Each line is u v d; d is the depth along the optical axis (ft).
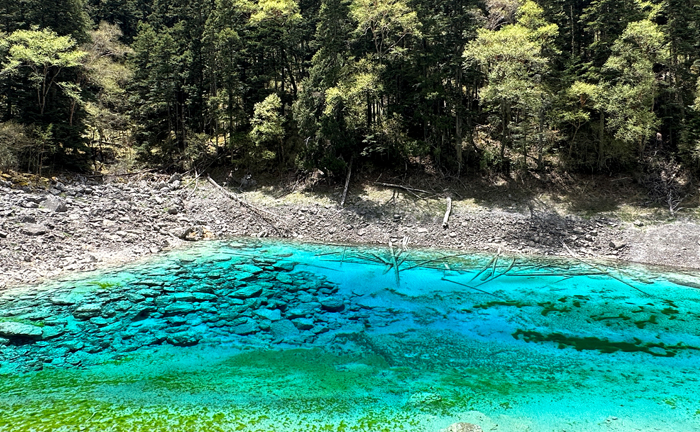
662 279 60.90
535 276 61.93
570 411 27.50
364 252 76.02
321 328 41.27
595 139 101.09
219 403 27.09
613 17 104.27
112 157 123.34
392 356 35.37
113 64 137.69
